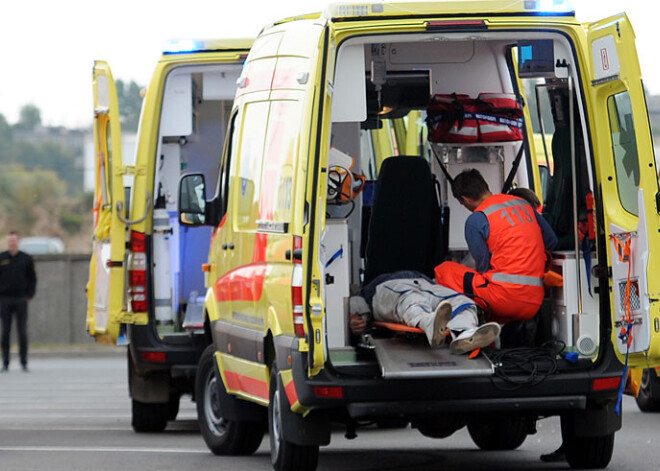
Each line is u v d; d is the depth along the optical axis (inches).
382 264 933.2
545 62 830.5
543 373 810.2
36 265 2962.6
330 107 800.9
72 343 2952.8
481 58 1056.8
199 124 1284.4
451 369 786.2
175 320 1230.9
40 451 1098.1
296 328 807.1
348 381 793.6
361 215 1000.2
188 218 1057.5
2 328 2407.7
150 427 1269.7
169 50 1203.2
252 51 1010.1
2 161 5511.8
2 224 5556.1
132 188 1217.4
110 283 1214.9
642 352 801.6
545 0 805.9
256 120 961.5
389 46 1030.4
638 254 794.2
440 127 1054.4
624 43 778.2
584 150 837.8
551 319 874.8
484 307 866.1
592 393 815.1
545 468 927.0
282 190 870.4
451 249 1068.5
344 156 895.1
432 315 801.6
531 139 1117.1
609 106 814.5
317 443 826.8
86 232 5595.5
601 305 821.2
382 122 1138.7
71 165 5467.5
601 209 815.7
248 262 939.3
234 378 983.0
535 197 956.6
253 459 1014.4
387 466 957.2
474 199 911.7
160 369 1206.9
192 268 1273.4
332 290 841.5
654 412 1371.8
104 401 1790.1
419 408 798.5
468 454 1035.3
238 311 963.3
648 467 915.4
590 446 887.7
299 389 800.9
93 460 1024.2
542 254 873.5
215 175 1282.0
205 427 1067.3
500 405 805.2
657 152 1771.7
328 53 797.9
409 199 927.7
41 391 1978.3
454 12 801.6
